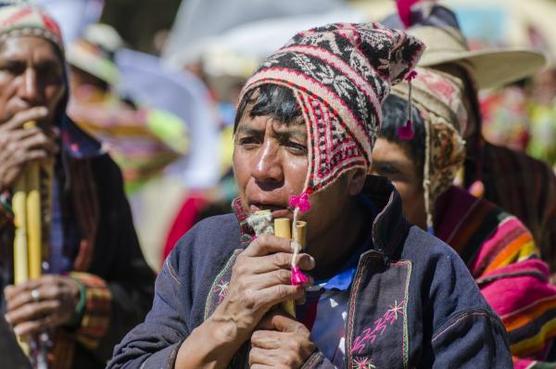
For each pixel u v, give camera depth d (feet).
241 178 20.47
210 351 20.03
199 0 67.46
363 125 20.53
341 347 20.76
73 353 33.65
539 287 27.17
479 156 31.07
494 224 27.89
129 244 35.06
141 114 56.39
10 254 33.06
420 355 20.63
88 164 34.37
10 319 32.01
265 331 20.01
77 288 32.86
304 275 19.65
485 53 29.63
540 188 32.86
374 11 92.58
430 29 29.60
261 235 19.92
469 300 20.86
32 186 32.60
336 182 20.62
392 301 20.71
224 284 21.29
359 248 21.65
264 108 20.21
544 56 30.83
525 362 26.76
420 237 21.38
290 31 65.92
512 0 85.87
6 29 32.91
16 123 32.32
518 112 58.39
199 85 65.36
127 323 34.01
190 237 22.30
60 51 33.50
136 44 147.23
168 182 86.74
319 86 20.25
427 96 26.99
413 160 26.35
